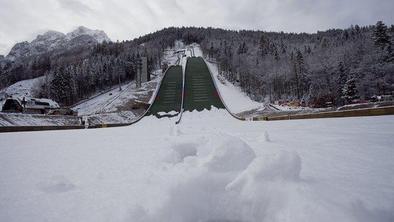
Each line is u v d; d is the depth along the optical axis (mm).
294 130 13227
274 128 15922
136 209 2672
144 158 6785
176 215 2799
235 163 3609
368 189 3258
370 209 2557
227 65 111938
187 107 54000
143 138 13328
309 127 14438
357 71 62906
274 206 2799
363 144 7281
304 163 5105
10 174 5480
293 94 90375
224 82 94125
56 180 4398
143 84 85938
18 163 6816
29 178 5070
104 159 7004
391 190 3193
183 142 5746
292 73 91812
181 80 79000
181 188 3088
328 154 6047
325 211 2352
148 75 98938
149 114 49812
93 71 99812
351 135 9461
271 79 94750
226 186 3137
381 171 4266
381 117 16891
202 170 3416
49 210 3270
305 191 2797
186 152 5621
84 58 141625
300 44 140375
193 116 46656
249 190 2994
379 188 3299
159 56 147375
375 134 9289
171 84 74688
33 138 15258
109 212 3002
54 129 27781
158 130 21797
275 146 7668
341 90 62438
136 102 61438
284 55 118125
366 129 11109
